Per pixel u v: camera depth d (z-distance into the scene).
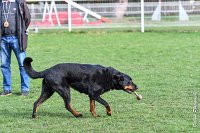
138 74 15.93
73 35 26.25
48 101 12.56
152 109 11.51
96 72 10.87
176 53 19.97
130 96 12.95
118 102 12.31
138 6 28.62
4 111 11.65
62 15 28.45
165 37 24.61
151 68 16.98
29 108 11.95
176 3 28.42
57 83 10.83
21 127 10.25
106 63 18.20
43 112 11.48
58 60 19.11
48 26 28.38
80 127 10.13
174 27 28.09
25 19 13.46
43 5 28.55
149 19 28.55
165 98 12.62
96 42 23.62
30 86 14.62
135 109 11.55
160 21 28.34
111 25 28.38
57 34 26.72
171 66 17.25
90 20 29.70
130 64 17.89
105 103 10.84
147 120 10.55
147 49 21.14
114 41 23.78
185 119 10.57
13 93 13.82
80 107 11.94
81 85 10.89
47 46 22.77
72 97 13.02
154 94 13.09
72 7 28.95
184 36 24.83
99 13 29.12
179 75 15.61
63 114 11.28
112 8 28.94
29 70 11.04
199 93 13.08
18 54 13.53
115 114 11.12
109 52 20.69
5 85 13.64
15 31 13.50
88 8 29.23
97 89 10.82
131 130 9.83
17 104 12.42
